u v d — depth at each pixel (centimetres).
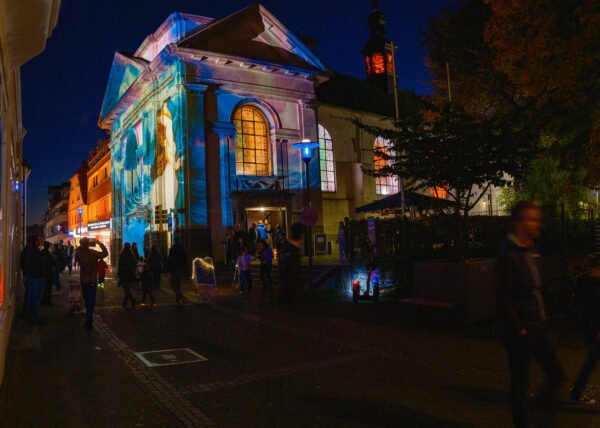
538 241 1566
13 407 566
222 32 2552
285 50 2781
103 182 4328
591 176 1342
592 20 1266
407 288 1417
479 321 1015
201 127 2483
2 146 640
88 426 510
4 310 700
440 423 500
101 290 1869
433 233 1570
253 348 859
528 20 1484
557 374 439
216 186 2503
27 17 681
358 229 1557
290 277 664
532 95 1495
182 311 1317
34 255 1117
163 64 2558
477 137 1131
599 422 493
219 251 2470
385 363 738
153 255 1916
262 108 2705
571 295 1077
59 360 786
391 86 3797
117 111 3394
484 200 3088
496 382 631
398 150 1245
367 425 500
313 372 699
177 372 712
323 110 3042
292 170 2741
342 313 1193
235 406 565
